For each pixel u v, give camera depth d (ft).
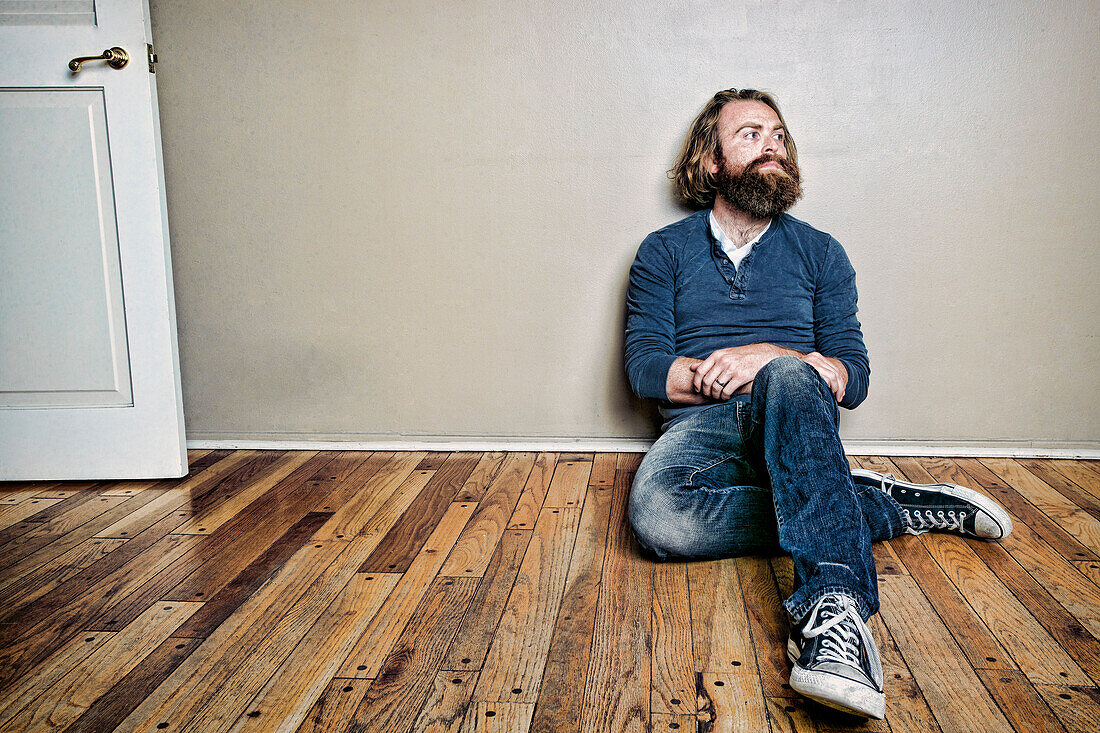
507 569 5.42
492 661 4.30
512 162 7.71
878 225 7.49
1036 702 3.87
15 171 7.02
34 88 6.91
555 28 7.50
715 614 4.79
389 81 7.70
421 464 7.79
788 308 6.62
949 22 7.17
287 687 4.09
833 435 4.46
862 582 4.09
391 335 8.09
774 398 4.62
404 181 7.83
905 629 4.57
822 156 7.45
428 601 4.99
